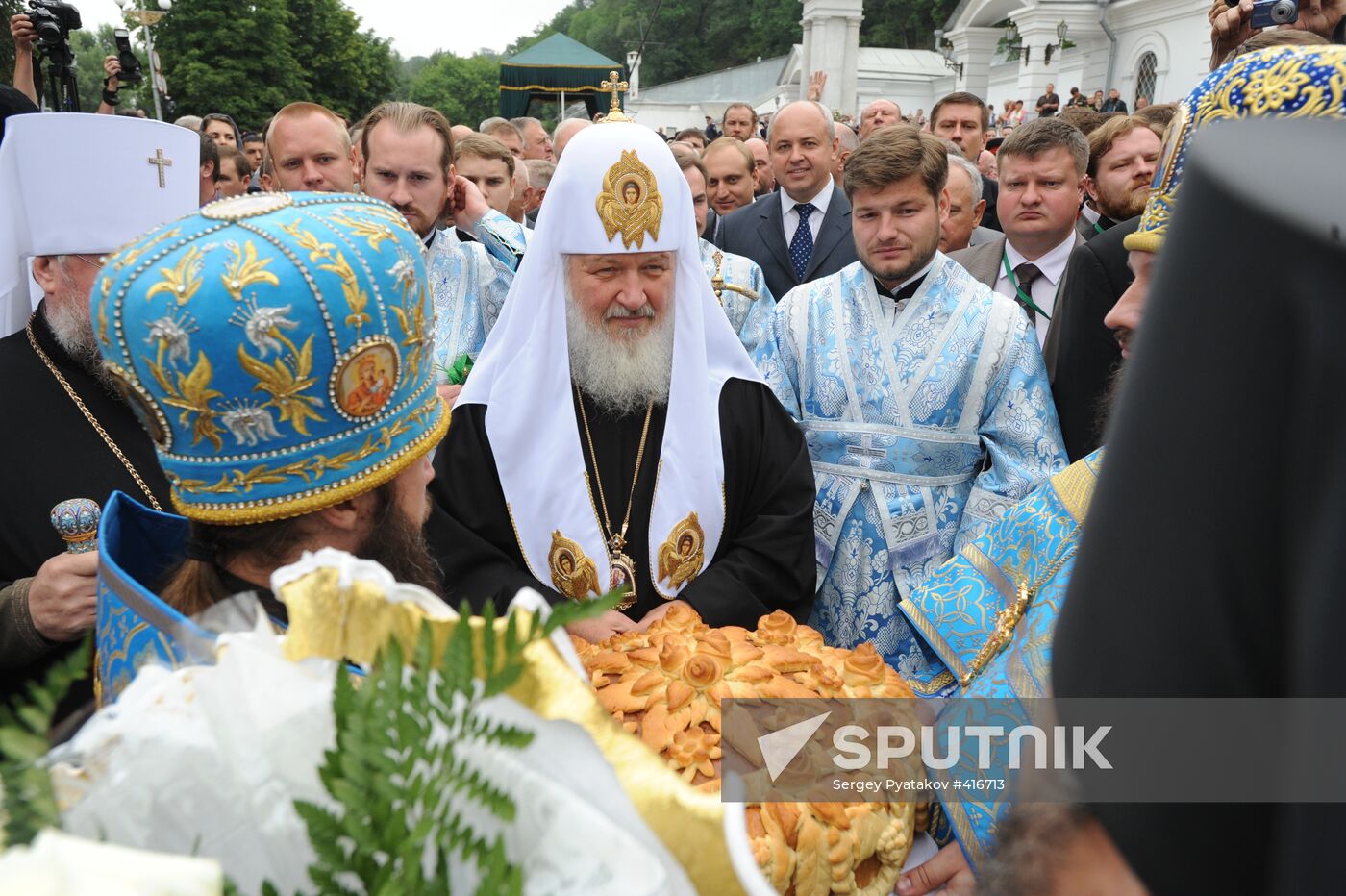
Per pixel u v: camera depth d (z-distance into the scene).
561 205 2.36
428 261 3.71
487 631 0.71
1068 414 2.87
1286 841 0.41
